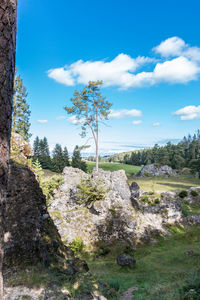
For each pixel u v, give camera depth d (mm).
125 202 22500
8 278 5910
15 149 9891
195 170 54344
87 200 22234
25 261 6723
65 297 5434
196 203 29406
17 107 30562
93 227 19547
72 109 35750
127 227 19812
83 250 17547
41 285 5695
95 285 7250
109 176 24516
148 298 8344
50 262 7211
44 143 66625
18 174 8172
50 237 8469
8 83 1743
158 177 53281
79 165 61188
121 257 15070
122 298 8648
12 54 1787
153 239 19641
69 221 20078
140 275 13125
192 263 14766
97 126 36562
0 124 1661
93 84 34250
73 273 7332
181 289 7832
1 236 1683
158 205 23500
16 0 1853
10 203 7445
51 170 64875
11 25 1736
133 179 53000
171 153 79688
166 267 14492
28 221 7496
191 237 20438
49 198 23109
